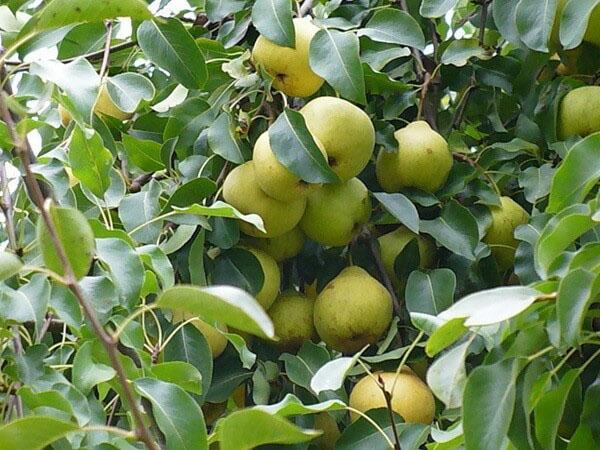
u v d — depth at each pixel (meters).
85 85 1.47
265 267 1.62
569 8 1.55
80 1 1.30
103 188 1.49
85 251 1.27
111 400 1.57
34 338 1.51
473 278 1.63
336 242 1.64
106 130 1.63
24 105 1.48
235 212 1.46
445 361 1.37
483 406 1.32
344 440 1.48
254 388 1.59
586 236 1.53
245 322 1.17
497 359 1.36
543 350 1.34
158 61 1.61
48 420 1.22
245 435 1.23
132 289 1.40
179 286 1.20
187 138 1.64
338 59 1.58
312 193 1.62
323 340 1.63
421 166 1.64
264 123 1.64
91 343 1.41
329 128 1.58
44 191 1.46
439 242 1.61
